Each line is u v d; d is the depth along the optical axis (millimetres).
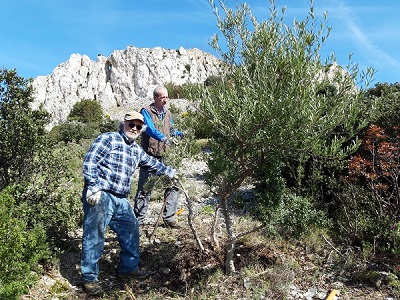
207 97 3918
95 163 4434
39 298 4289
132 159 4645
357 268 4844
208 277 4676
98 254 4504
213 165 4301
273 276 4441
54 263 4906
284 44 3889
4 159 5156
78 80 55469
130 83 56875
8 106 5129
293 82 3643
